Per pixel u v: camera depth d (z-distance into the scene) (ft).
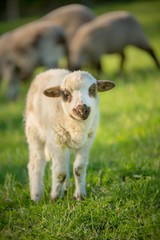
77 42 79.25
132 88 65.57
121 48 79.51
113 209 26.96
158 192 27.89
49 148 28.99
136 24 79.36
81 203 27.84
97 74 80.53
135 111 53.06
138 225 25.40
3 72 80.79
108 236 25.03
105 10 155.12
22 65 78.02
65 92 27.73
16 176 35.06
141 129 44.98
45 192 30.89
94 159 37.06
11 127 62.18
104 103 61.36
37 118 30.32
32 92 31.40
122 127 48.26
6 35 83.10
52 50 77.15
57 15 86.53
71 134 28.17
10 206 30.25
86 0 192.13
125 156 37.27
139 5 155.12
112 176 31.58
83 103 26.81
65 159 29.14
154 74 75.46
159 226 24.81
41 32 76.95
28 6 202.90
